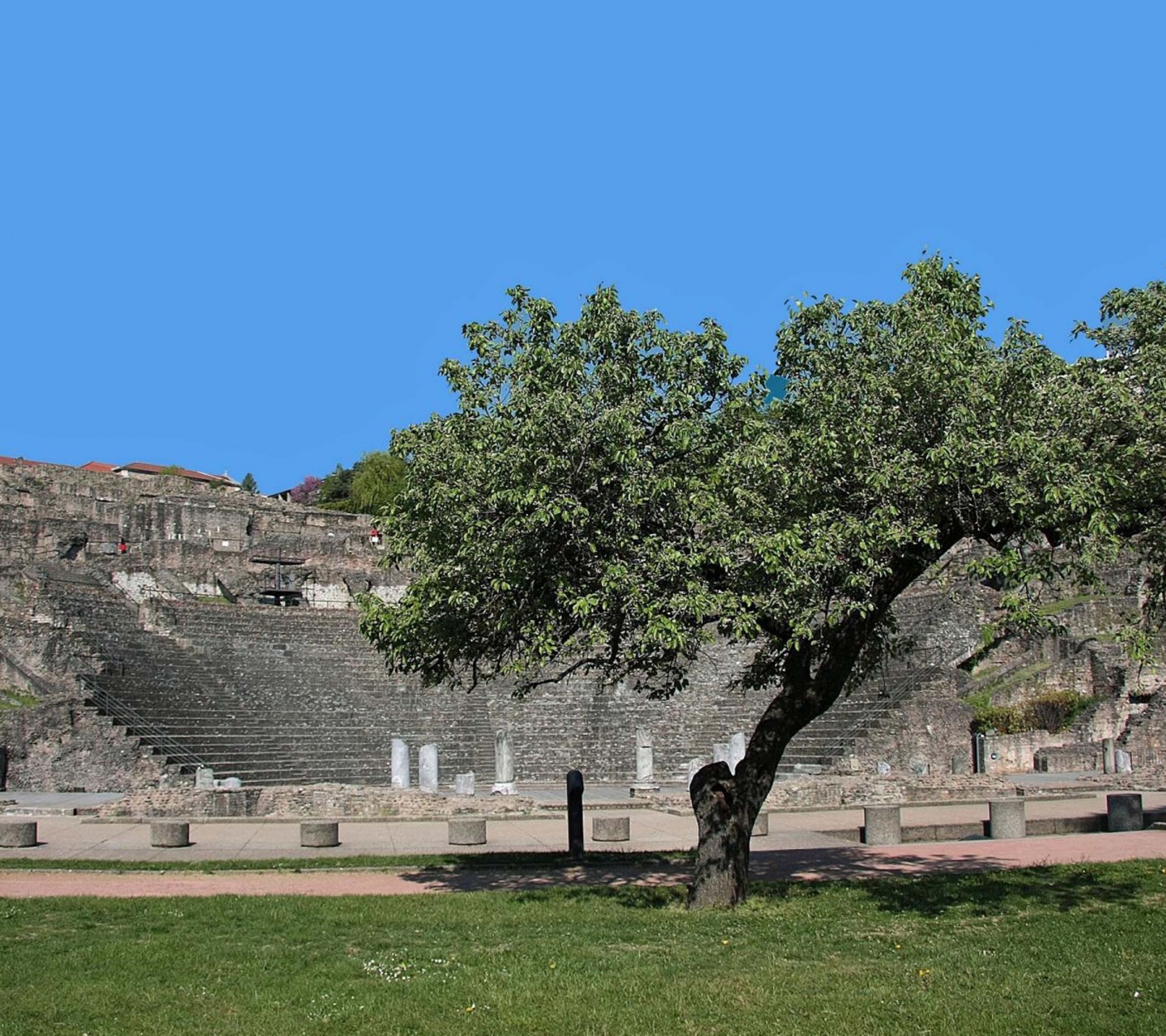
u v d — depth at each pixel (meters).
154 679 41.75
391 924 15.70
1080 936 14.34
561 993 12.03
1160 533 18.27
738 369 17.89
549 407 16.45
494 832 28.02
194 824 28.94
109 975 12.83
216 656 46.00
